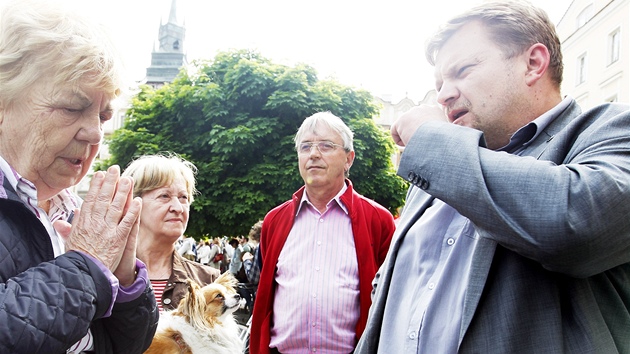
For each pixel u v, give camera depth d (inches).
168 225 96.2
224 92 610.5
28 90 41.2
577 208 39.6
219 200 573.3
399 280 61.0
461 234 54.6
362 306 98.4
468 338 46.6
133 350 50.2
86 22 43.5
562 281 46.2
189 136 625.0
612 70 622.8
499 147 55.5
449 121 56.0
